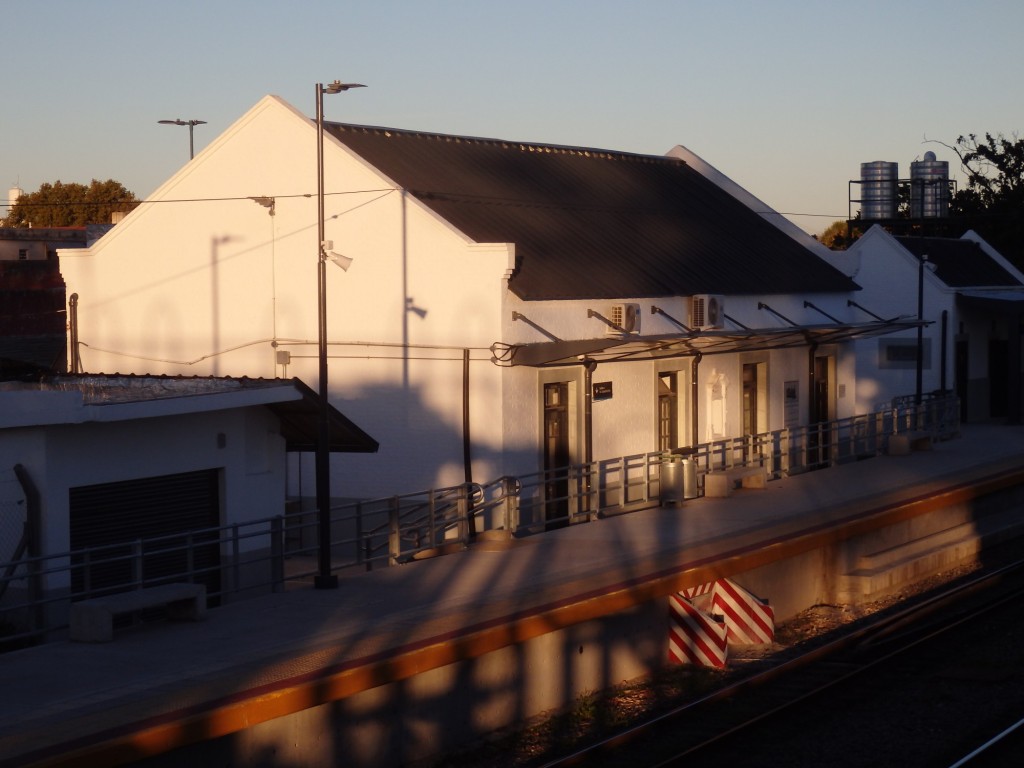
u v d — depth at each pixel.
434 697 12.46
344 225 24.31
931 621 18.64
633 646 15.62
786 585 19.27
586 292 24.44
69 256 27.50
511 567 17.28
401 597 15.30
